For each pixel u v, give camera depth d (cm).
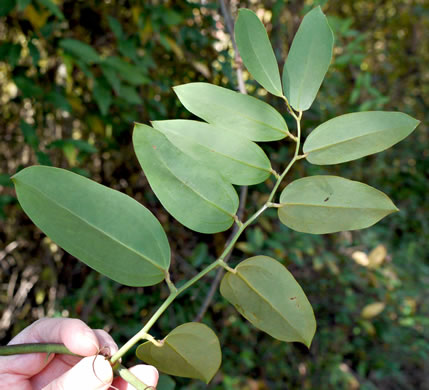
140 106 55
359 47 65
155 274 17
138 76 46
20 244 56
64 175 16
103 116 51
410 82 113
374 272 72
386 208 17
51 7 38
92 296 54
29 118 55
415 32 108
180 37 54
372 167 92
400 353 79
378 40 102
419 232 97
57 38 45
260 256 18
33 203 16
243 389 58
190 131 18
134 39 50
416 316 77
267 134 19
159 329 50
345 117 19
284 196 18
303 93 19
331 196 18
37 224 16
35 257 57
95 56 44
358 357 77
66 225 16
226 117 19
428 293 90
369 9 97
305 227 18
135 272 17
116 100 50
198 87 19
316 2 47
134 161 57
